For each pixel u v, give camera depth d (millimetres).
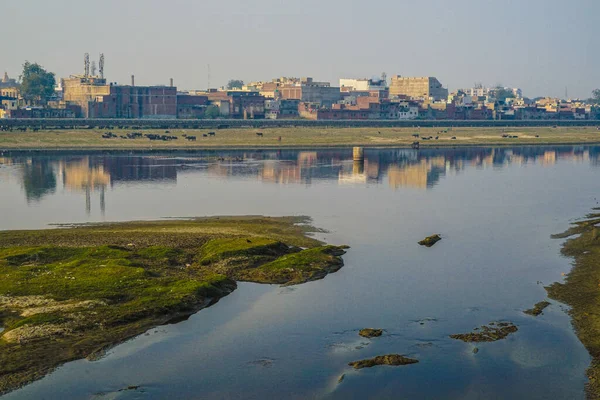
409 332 45781
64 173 131125
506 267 61719
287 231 76062
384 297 53062
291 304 51406
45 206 93500
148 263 60312
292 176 131000
